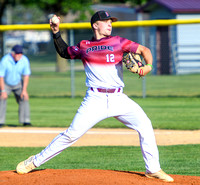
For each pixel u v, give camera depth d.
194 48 71.06
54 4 81.62
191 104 42.59
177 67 70.19
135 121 15.20
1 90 31.59
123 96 15.00
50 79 69.62
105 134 29.30
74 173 16.11
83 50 14.85
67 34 74.94
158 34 71.62
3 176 15.82
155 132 29.05
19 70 31.34
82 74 69.75
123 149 24.08
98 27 14.84
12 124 34.00
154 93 51.03
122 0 104.88
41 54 74.81
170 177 15.49
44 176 15.56
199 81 62.69
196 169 19.22
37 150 23.98
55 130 30.83
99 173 16.11
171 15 75.75
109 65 14.57
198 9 72.75
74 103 45.53
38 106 43.84
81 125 14.84
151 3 80.38
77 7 80.88
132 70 14.24
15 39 158.50
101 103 14.69
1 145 25.56
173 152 22.88
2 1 84.38
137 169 19.38
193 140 26.19
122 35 81.88
